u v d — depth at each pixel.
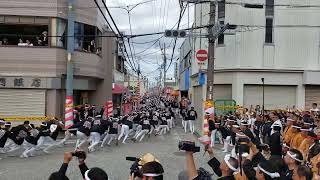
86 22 27.36
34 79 24.95
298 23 27.22
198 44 35.28
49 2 25.25
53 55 25.22
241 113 23.38
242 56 27.31
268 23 27.30
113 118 21.44
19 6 25.00
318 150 8.71
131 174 5.50
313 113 18.91
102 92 32.34
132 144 21.09
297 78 27.25
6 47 24.86
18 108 24.95
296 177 5.71
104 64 32.53
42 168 14.05
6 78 24.75
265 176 5.40
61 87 25.62
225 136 17.75
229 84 28.12
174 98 60.91
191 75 39.06
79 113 24.83
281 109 26.33
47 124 18.38
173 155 17.03
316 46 27.16
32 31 25.77
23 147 16.94
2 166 14.44
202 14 29.94
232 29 23.39
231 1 27.16
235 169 5.62
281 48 27.30
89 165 14.52
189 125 28.06
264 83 27.23
